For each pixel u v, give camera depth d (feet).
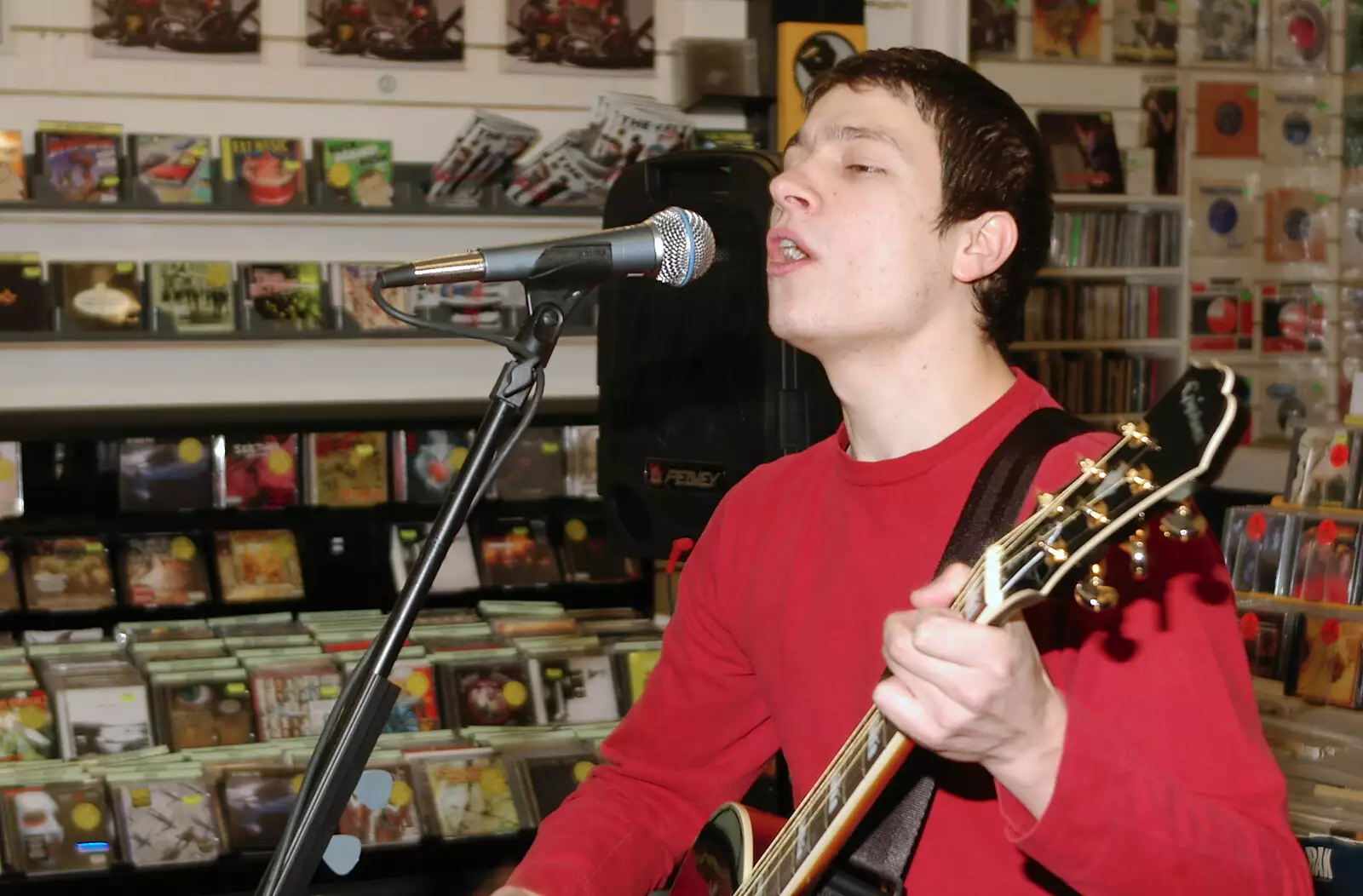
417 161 11.99
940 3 12.50
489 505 11.53
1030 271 4.40
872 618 4.28
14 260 10.73
